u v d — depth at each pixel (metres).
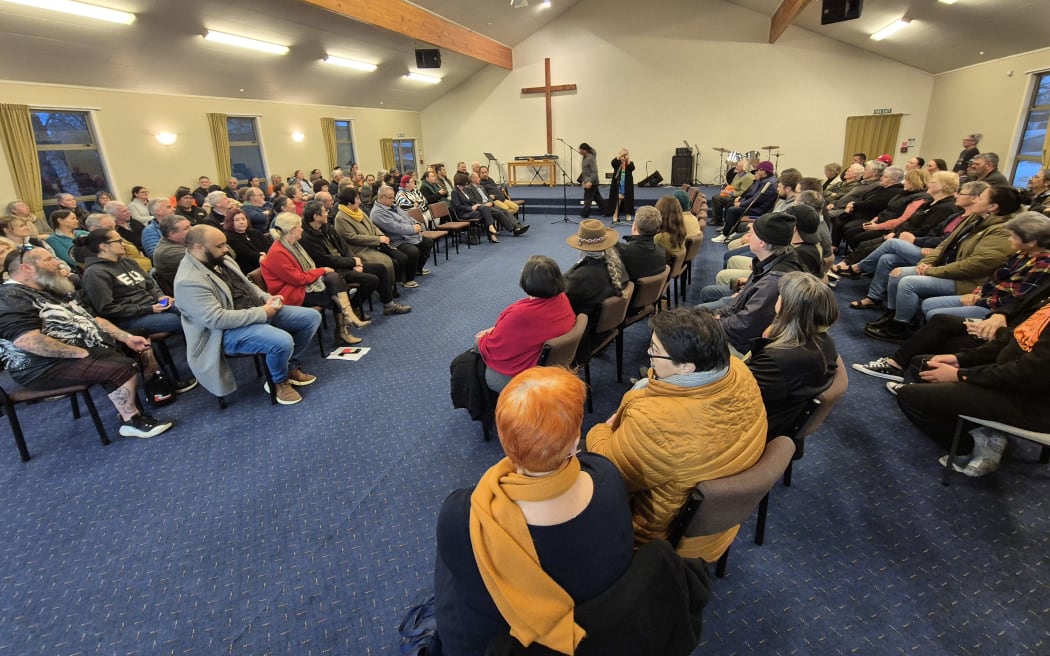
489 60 10.33
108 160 6.80
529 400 0.77
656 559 0.82
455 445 2.30
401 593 1.54
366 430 2.43
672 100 10.62
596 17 10.59
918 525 1.71
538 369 0.87
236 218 3.63
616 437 1.14
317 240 3.78
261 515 1.89
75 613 1.51
